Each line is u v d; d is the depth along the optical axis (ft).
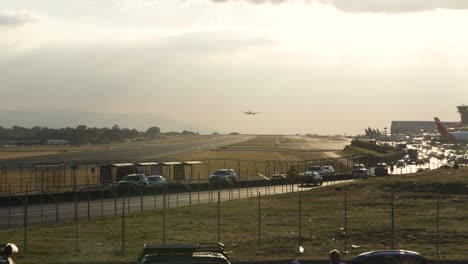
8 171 358.43
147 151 634.84
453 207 182.60
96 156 524.93
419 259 63.10
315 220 156.56
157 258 44.78
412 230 137.18
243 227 145.59
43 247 118.42
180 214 171.53
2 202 210.38
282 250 115.44
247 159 490.08
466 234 131.85
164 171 355.77
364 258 63.57
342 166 400.67
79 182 296.51
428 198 207.72
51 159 479.41
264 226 146.61
